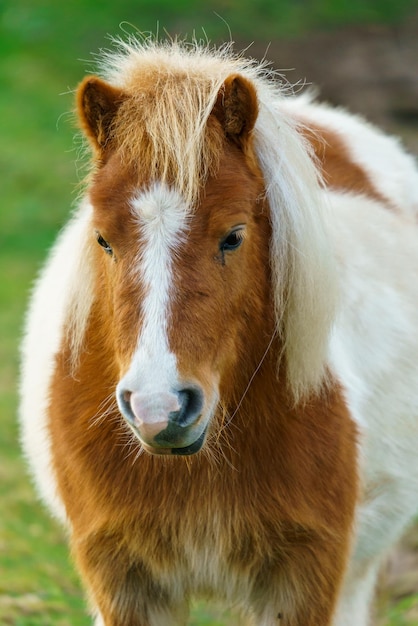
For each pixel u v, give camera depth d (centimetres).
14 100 2180
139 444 468
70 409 488
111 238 422
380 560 652
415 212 713
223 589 511
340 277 521
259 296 457
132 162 427
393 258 616
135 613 509
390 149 738
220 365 432
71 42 2439
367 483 565
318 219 465
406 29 2517
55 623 686
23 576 763
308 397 475
